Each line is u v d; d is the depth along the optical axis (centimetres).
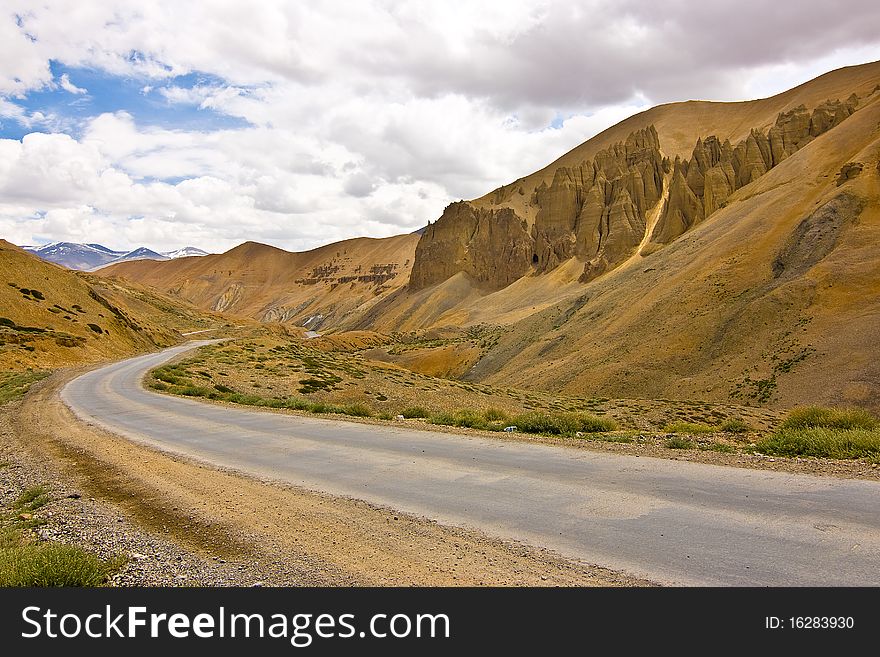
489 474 946
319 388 4484
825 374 6394
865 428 1225
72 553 632
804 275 8488
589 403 5866
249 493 917
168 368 4425
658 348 9075
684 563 552
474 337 16662
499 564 582
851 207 9388
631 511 711
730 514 677
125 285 18225
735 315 8750
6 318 6247
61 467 1248
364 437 1409
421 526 706
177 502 894
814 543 577
